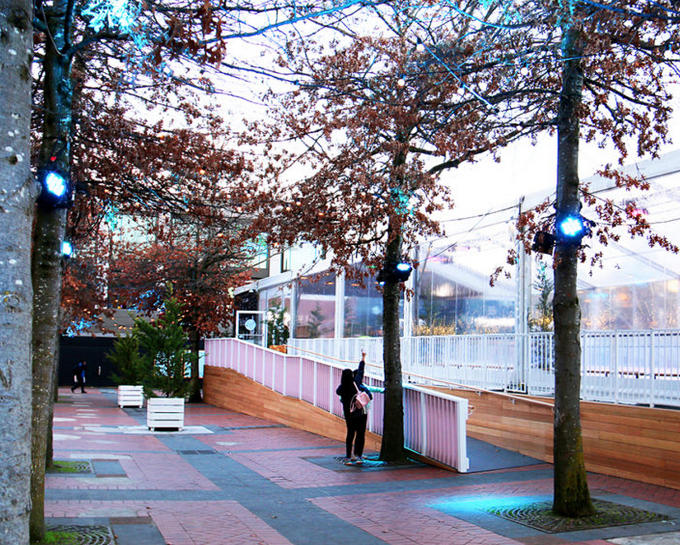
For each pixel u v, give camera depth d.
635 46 9.14
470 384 14.69
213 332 30.05
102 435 15.90
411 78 10.37
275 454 13.63
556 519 8.03
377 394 14.41
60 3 8.37
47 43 7.80
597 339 11.52
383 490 9.93
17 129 4.25
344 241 12.00
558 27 8.38
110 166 11.03
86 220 12.32
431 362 16.44
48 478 9.86
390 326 12.67
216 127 11.56
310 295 25.31
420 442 12.60
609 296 13.00
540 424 12.39
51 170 6.96
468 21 9.83
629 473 10.51
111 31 7.53
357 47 11.14
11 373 4.01
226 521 7.84
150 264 29.52
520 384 13.17
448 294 17.39
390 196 11.31
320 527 7.73
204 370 29.77
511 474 11.18
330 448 14.59
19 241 4.17
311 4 6.80
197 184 12.10
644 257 12.31
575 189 8.68
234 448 14.53
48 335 6.76
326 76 10.87
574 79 8.83
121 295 29.38
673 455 9.80
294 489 10.00
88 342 41.16
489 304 15.73
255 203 12.20
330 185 11.81
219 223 12.63
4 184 4.14
